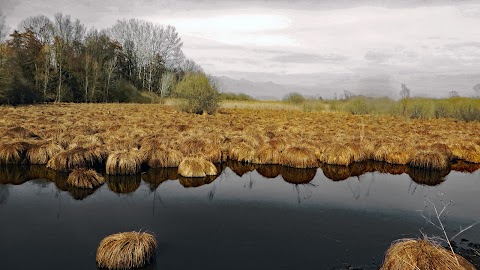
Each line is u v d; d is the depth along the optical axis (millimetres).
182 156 19406
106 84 69938
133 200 14125
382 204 14258
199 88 43406
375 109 53188
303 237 10906
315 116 45156
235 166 19953
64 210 12836
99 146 19047
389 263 8102
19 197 14016
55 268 8836
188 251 9844
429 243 8320
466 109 45094
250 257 9531
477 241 10688
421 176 18875
